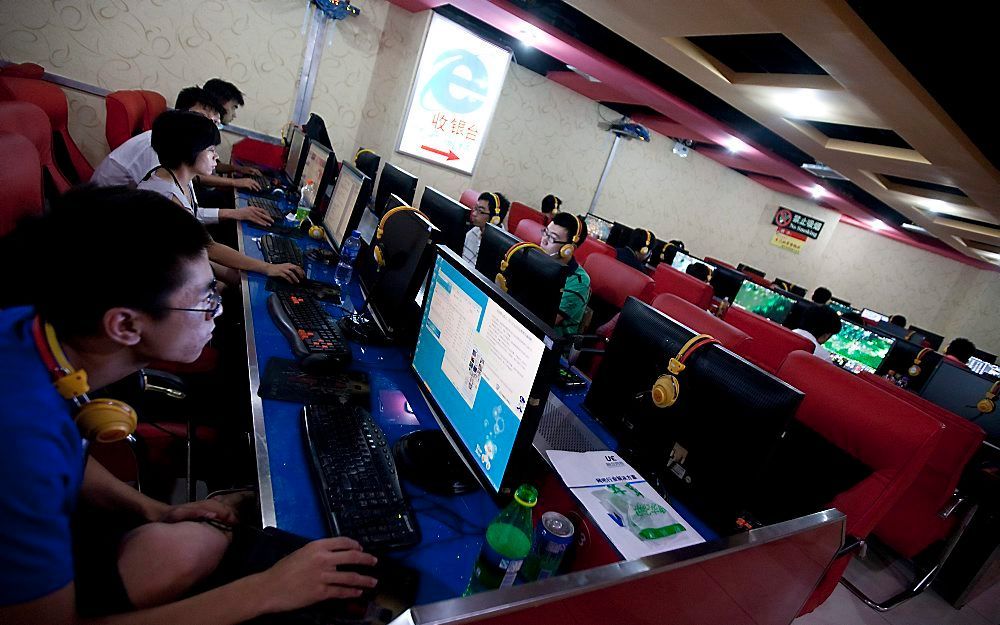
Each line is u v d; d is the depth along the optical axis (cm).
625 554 82
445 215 229
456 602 38
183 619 58
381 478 93
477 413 95
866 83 322
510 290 174
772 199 974
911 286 1019
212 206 365
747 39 368
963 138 364
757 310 497
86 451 84
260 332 140
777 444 90
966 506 245
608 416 131
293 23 445
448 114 521
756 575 67
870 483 128
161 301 66
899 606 235
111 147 309
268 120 465
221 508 91
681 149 775
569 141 720
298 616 64
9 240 59
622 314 132
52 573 54
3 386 53
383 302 157
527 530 81
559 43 461
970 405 338
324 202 283
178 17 401
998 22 236
